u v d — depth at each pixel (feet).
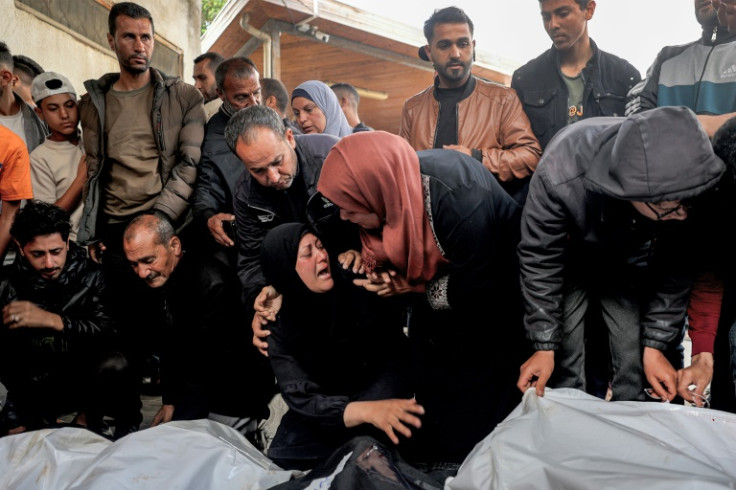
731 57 7.40
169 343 8.93
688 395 6.22
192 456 5.58
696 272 6.21
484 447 5.01
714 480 3.91
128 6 9.59
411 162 6.06
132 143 9.75
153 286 8.64
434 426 7.34
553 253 6.29
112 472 5.30
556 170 5.91
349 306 6.77
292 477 6.18
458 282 6.62
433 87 9.69
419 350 7.59
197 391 8.88
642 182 4.74
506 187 9.00
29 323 8.76
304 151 7.68
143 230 8.38
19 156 9.19
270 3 21.75
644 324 6.58
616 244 6.12
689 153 4.66
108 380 9.00
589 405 5.51
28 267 8.95
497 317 7.21
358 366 7.04
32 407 9.14
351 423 6.37
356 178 5.93
